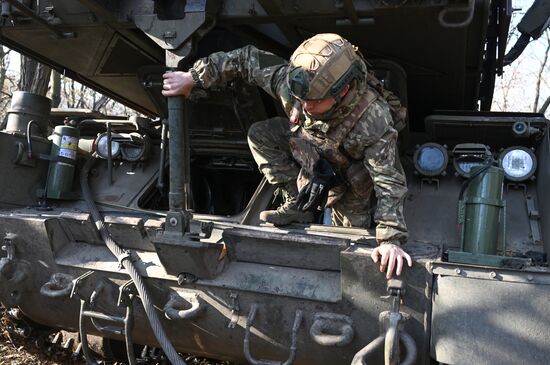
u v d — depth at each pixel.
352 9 3.45
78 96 21.20
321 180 3.36
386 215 3.04
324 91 2.94
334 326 3.27
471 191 3.32
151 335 3.93
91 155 4.82
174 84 3.39
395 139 3.18
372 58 4.27
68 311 4.02
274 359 3.60
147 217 4.18
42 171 4.57
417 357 3.13
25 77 8.62
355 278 3.14
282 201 4.31
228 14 3.63
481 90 5.97
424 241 3.78
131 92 5.88
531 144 4.06
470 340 2.84
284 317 3.40
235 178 5.34
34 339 4.65
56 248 3.87
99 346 4.71
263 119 4.64
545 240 3.56
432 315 2.97
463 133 4.12
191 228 3.78
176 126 3.43
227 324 3.54
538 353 2.76
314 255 3.36
